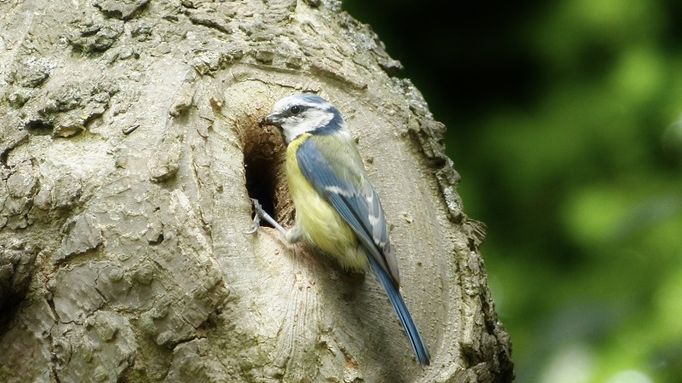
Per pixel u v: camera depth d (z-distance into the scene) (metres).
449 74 15.13
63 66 9.12
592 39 14.59
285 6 10.21
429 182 10.06
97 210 8.25
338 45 10.29
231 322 8.22
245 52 9.51
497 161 14.60
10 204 8.27
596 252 13.72
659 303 12.50
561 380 11.89
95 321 8.05
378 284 9.08
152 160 8.49
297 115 9.41
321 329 8.55
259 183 10.41
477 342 9.44
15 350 8.12
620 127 14.23
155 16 9.56
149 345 8.07
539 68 14.91
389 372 8.84
